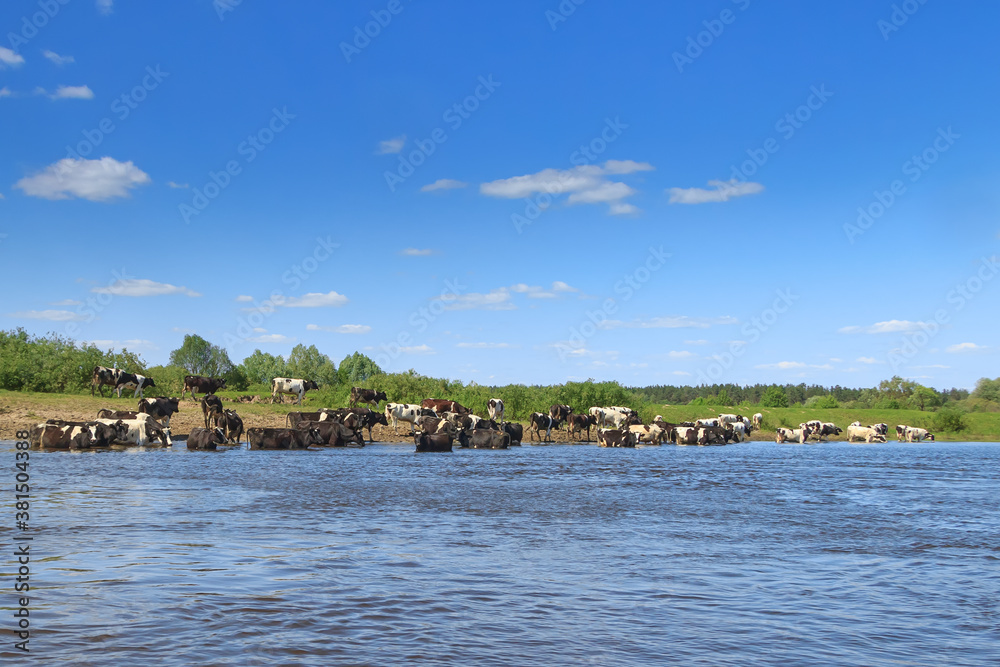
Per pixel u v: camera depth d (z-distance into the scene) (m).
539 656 7.35
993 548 13.94
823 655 7.60
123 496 18.69
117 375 47.69
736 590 10.38
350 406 52.56
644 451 46.53
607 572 11.32
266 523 15.09
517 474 27.52
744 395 166.38
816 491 23.81
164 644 7.37
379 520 15.91
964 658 7.59
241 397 57.06
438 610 8.94
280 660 7.00
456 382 62.94
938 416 77.06
